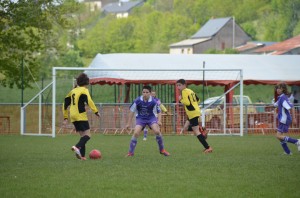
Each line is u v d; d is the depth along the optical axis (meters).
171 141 49.06
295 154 36.56
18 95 102.94
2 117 66.00
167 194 21.83
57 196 21.52
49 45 86.94
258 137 55.62
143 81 67.81
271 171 27.58
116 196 21.45
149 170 27.86
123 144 45.78
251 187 23.22
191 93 38.31
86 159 33.16
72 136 57.78
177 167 28.98
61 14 75.00
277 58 75.12
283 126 36.47
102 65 70.75
